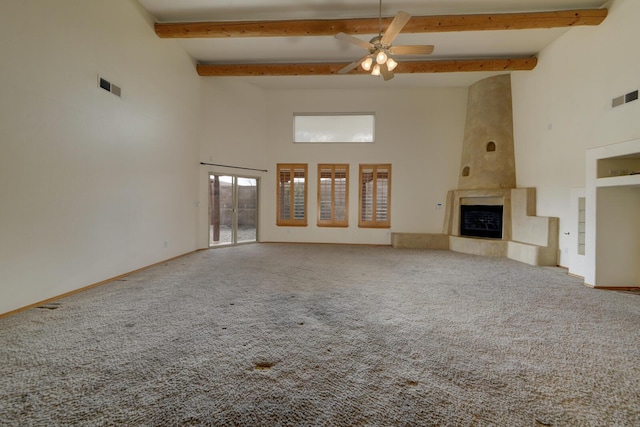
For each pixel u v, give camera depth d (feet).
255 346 7.07
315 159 24.93
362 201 24.73
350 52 18.65
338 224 24.90
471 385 5.63
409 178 24.30
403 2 14.05
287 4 14.44
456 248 21.70
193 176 19.98
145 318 8.72
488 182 21.21
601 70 13.70
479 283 12.92
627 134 12.45
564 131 16.11
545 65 17.60
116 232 13.23
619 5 12.80
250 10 14.97
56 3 10.09
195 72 19.94
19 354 6.62
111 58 12.67
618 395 5.40
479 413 4.89
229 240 23.53
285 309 9.55
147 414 4.80
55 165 10.25
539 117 18.13
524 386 5.62
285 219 25.30
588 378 5.91
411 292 11.53
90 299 10.37
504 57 18.93
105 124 12.42
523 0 13.78
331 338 7.52
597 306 10.10
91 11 11.57
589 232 12.62
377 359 6.53
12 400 5.11
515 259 18.42
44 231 9.92
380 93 24.35
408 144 24.25
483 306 10.01
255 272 14.64
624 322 8.73
